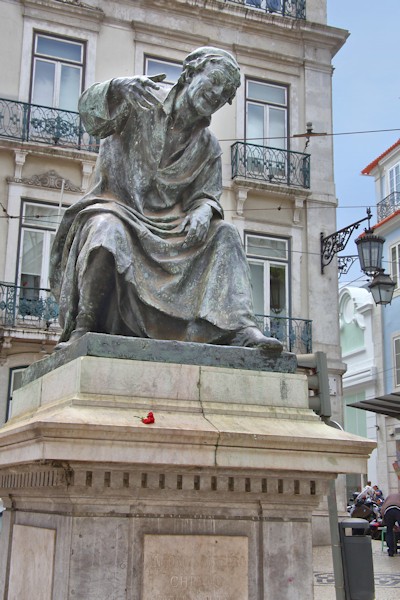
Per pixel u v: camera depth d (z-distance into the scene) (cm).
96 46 1295
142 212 295
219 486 234
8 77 1234
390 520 903
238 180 1330
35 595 241
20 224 1196
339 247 1336
